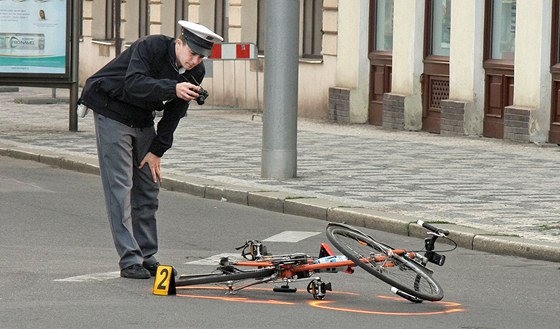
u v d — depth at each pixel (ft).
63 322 53.47
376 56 172.86
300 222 90.84
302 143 145.48
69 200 99.60
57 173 120.16
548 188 104.47
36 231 83.20
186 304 58.03
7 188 106.83
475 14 152.25
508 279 68.54
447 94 159.74
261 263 61.31
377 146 142.10
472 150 137.80
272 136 109.70
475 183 107.65
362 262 58.85
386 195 99.25
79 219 89.15
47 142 143.23
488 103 152.76
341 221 90.53
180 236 82.89
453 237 81.00
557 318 57.00
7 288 62.13
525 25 144.97
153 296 60.23
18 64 153.38
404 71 164.66
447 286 65.92
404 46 164.35
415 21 162.40
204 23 220.43
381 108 172.45
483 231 81.00
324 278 66.74
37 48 153.79
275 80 109.50
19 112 190.08
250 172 114.93
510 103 149.69
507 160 127.24
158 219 90.89
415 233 84.33
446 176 112.68
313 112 185.68
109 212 65.31
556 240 77.92
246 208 98.22
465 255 77.30
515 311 58.59
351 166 120.57
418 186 105.19
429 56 162.61
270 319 54.54
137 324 53.11
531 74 144.36
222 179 109.19
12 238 80.07
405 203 94.63
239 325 53.11
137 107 64.64
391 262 59.88
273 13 109.29
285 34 109.40
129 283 63.77
